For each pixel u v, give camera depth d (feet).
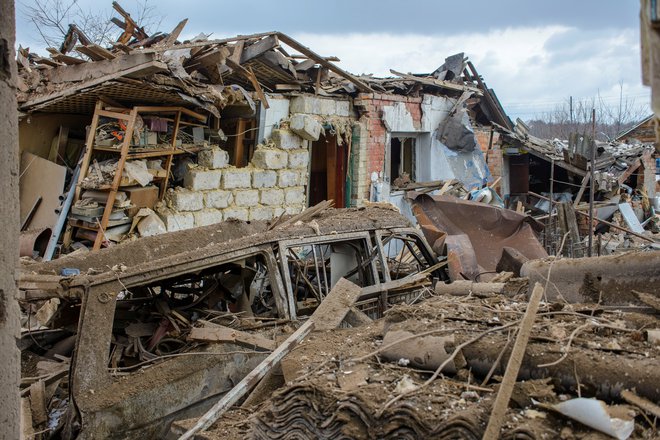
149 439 14.97
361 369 11.27
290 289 18.89
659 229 59.16
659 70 3.73
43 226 29.91
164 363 15.70
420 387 10.32
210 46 33.71
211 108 31.40
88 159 29.60
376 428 9.78
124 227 30.27
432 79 48.93
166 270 16.19
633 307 12.63
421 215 33.78
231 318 18.30
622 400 9.47
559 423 9.21
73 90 28.60
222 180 34.83
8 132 7.40
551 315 12.41
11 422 7.56
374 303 21.11
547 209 58.90
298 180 39.32
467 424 9.09
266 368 14.39
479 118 59.77
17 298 7.63
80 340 14.51
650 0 3.75
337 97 42.11
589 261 13.73
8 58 7.31
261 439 11.23
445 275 25.26
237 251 17.94
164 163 32.76
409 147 50.78
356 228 21.52
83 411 14.03
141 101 31.83
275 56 36.32
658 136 3.84
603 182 57.82
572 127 114.11
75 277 15.37
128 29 37.40
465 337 11.24
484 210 33.40
